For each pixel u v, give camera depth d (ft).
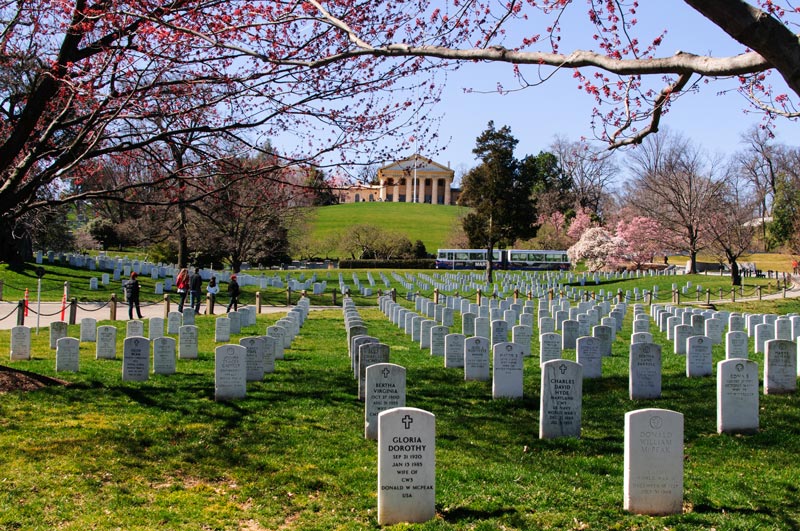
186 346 62.64
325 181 48.60
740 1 19.47
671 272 239.30
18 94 50.57
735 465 32.81
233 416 40.45
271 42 39.88
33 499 27.86
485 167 203.51
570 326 73.20
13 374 46.16
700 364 55.67
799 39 19.24
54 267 153.28
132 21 43.88
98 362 58.13
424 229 367.66
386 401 36.99
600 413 42.83
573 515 26.30
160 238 162.81
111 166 66.23
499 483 29.84
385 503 26.11
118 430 36.83
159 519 26.50
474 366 53.52
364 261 273.13
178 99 46.01
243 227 145.89
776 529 24.98
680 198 201.57
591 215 283.59
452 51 27.68
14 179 44.27
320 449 34.78
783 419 40.75
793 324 76.74
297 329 85.81
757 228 280.51
